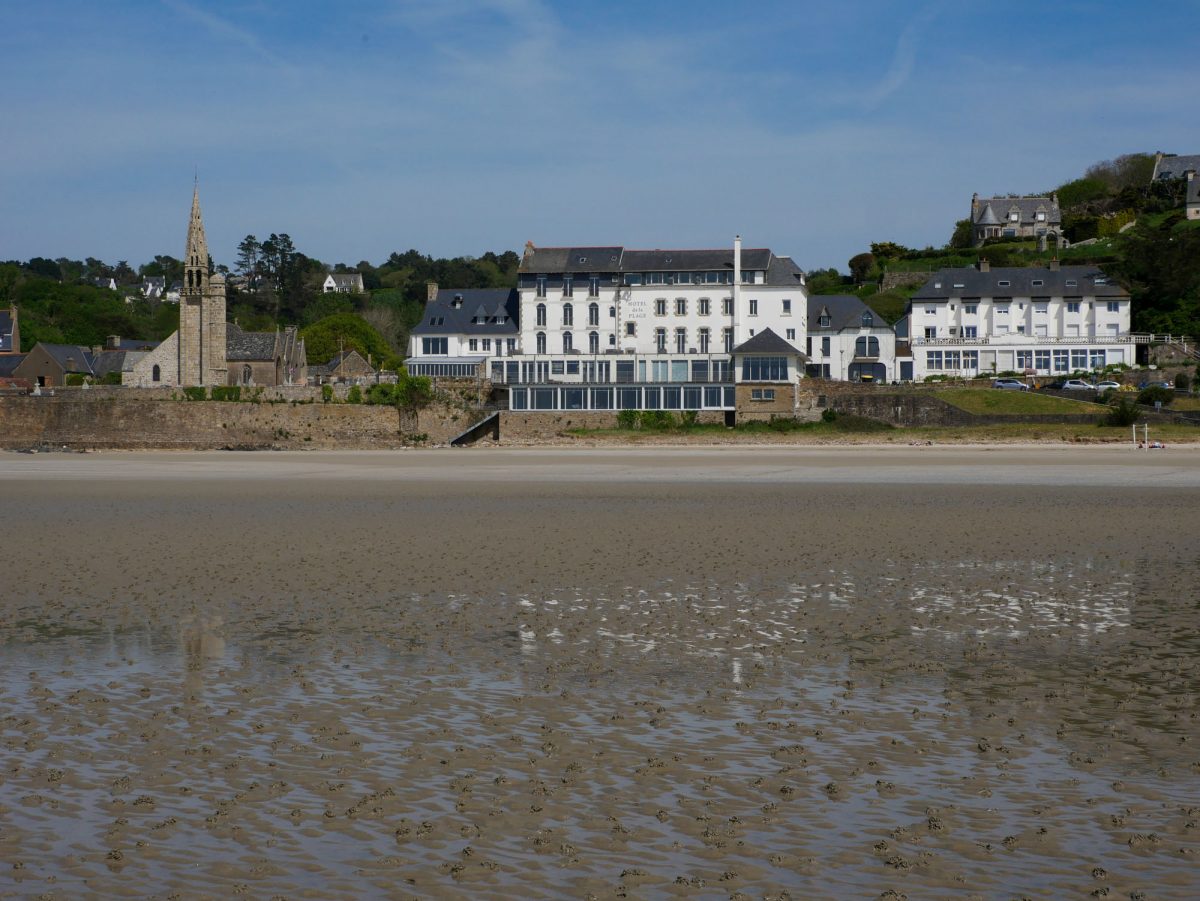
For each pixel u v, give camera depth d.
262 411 110.56
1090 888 11.05
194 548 35.12
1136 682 18.41
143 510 47.09
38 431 112.19
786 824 12.68
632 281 124.12
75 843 12.30
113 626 23.39
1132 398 103.12
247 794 13.71
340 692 18.23
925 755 14.94
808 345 126.25
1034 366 124.56
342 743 15.63
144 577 29.59
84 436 111.81
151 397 111.81
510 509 46.62
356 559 32.59
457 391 113.50
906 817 12.84
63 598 26.61
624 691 18.19
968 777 14.09
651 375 114.06
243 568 31.05
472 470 71.75
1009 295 129.25
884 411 106.25
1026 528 38.66
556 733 16.02
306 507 47.94
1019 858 11.74
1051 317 128.38
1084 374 116.06
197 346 124.38
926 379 114.56
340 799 13.53
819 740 15.62
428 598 26.34
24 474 70.69
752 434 105.00
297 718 16.81
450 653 20.84
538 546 35.12
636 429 108.94
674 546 34.91
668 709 17.16
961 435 99.31
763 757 14.91
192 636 22.41
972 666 19.56
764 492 53.78
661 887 11.17
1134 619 23.27
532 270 124.75
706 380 112.50
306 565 31.53
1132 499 48.81
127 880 11.38
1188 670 19.14
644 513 44.66
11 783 14.10
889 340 125.50
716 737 15.78
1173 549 33.19
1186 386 111.75
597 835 12.44
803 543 35.31
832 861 11.73
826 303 127.75
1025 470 67.00
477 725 16.41
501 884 11.25
